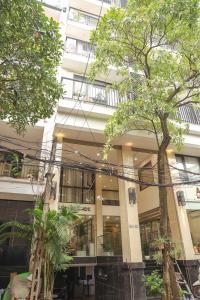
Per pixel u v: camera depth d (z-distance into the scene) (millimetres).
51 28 6113
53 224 6605
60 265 6871
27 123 6809
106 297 10375
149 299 8742
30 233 7441
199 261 10242
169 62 7766
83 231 12781
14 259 8914
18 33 5629
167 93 7746
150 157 13102
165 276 5812
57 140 10234
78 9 14406
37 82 6203
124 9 8180
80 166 6180
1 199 9648
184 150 12383
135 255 9406
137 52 8305
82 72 11875
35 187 8758
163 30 7754
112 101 10898
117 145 11609
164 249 6055
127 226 9977
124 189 10727
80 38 13703
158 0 7242
